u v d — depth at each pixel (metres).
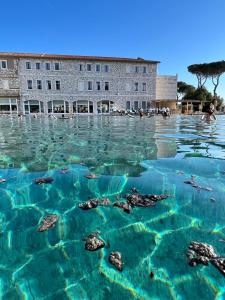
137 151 4.93
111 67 33.00
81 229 1.99
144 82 34.38
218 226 1.97
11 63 29.92
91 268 1.57
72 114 32.09
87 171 3.43
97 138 7.27
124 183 2.94
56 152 4.87
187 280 1.45
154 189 2.73
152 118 22.47
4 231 1.98
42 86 31.20
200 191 2.64
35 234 1.94
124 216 2.18
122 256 1.67
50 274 1.53
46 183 2.97
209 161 3.95
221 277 1.47
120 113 31.20
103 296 1.37
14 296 1.39
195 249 1.71
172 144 5.85
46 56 30.59
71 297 1.37
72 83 32.09
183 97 49.94
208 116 17.62
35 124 14.66
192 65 41.88
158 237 1.86
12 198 2.56
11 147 5.55
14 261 1.65
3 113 30.30
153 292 1.39
